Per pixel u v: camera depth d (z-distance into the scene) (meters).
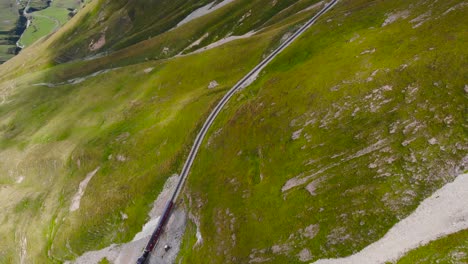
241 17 188.88
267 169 71.81
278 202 64.88
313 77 83.31
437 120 56.78
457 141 52.88
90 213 95.75
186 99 117.94
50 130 154.12
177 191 86.62
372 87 69.38
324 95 75.62
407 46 74.69
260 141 78.06
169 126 106.44
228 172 78.44
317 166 64.50
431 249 44.56
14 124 177.50
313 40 104.12
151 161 99.69
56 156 130.38
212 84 123.12
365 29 93.69
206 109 102.69
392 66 70.50
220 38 188.00
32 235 105.62
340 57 86.50
